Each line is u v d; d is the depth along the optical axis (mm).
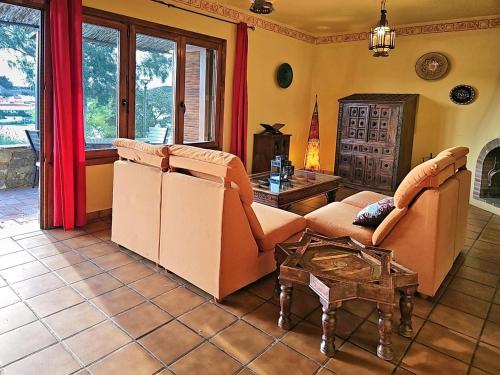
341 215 2955
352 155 5730
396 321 2230
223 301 2379
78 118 3439
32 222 3711
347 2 4551
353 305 2391
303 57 6305
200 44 4648
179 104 4543
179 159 2457
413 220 2434
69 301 2307
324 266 2012
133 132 4121
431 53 5367
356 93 6188
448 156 2551
